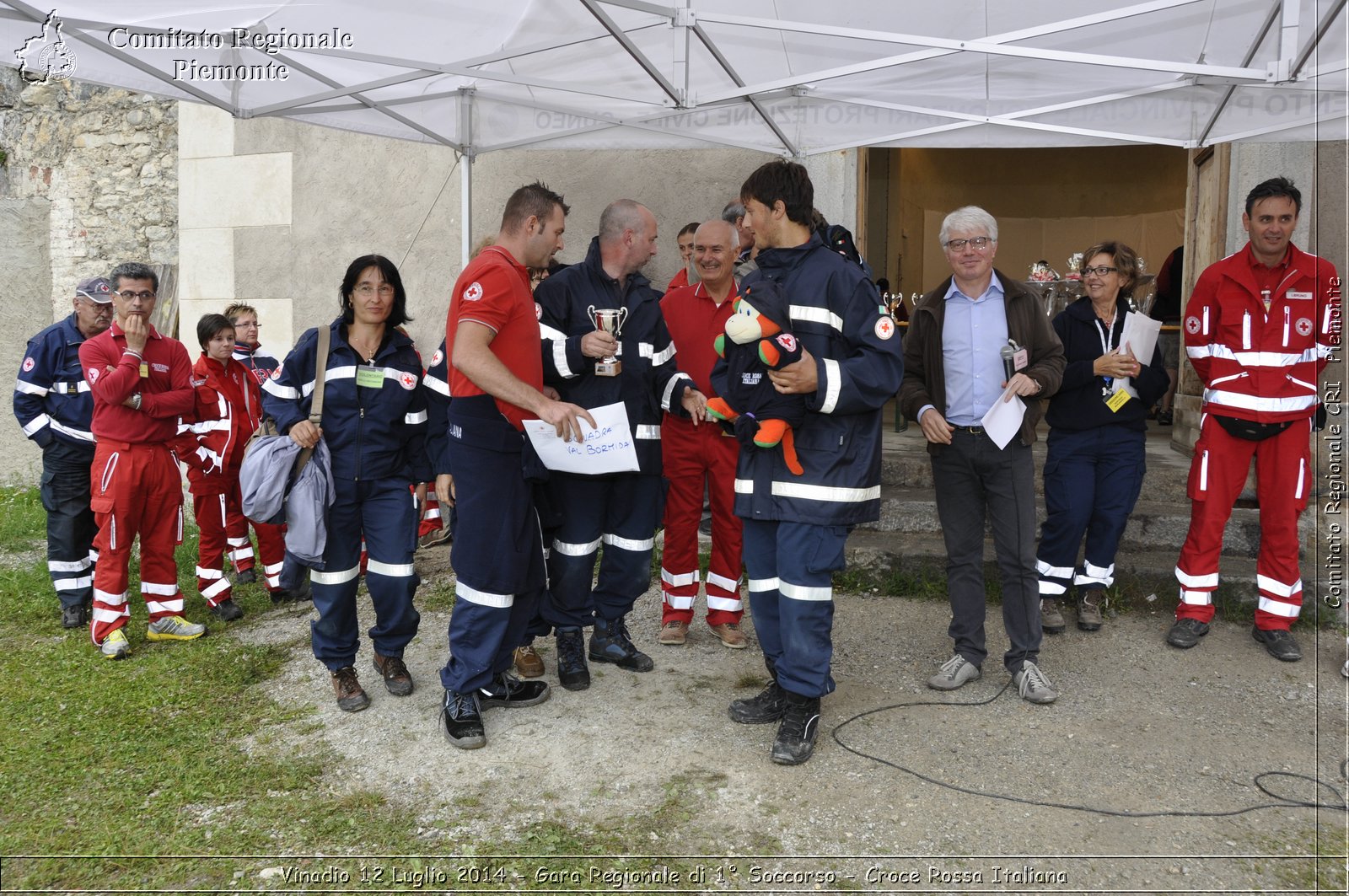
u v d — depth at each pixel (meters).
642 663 4.42
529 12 4.29
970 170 13.13
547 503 4.13
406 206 7.66
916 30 4.54
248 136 8.09
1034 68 4.83
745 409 3.34
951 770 3.39
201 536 5.31
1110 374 4.42
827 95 5.43
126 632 5.11
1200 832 2.98
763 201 3.41
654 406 4.25
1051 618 4.78
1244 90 5.00
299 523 3.68
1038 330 3.96
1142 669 4.32
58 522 5.17
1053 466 4.71
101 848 2.96
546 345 3.96
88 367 4.59
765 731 3.73
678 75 5.01
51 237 9.68
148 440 4.75
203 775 3.43
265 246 8.12
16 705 4.09
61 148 9.59
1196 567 4.59
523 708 3.98
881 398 3.28
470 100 6.09
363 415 3.85
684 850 2.91
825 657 3.46
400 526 3.95
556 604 4.19
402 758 3.55
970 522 4.11
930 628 4.91
